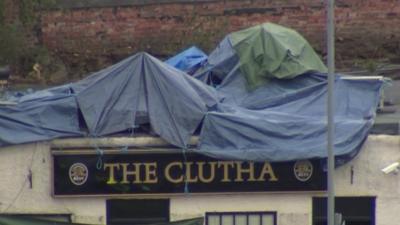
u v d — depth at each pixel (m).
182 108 69.69
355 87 73.00
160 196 69.62
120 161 69.50
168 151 69.19
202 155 69.19
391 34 102.44
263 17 102.62
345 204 70.19
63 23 104.69
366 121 69.25
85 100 70.19
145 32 104.06
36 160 69.56
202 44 102.69
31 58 102.31
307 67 75.12
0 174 69.56
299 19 102.31
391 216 69.94
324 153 68.38
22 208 69.75
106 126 69.69
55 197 69.56
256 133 69.12
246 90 75.38
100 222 69.94
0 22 100.00
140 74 70.88
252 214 70.00
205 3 103.06
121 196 69.62
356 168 69.56
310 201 69.94
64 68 103.44
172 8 103.50
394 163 69.44
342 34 102.69
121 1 104.00
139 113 69.94
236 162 69.31
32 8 102.00
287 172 69.56
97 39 104.38
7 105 69.38
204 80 77.81
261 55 75.62
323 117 71.06
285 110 72.88
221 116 69.25
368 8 102.44
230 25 102.81
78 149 69.38
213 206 69.94
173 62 83.25
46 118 69.69
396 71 96.50
